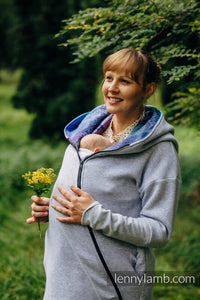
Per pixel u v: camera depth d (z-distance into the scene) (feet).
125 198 5.36
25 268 12.37
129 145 5.22
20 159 22.26
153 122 5.39
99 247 5.25
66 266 5.39
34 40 29.32
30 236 14.97
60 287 5.38
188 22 7.09
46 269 5.80
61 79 28.94
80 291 5.27
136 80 5.27
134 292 5.32
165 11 6.88
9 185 19.30
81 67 26.53
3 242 14.52
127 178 5.31
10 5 32.76
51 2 27.89
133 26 7.39
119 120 5.80
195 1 7.26
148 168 5.30
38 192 6.10
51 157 22.27
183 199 18.65
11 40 31.48
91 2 16.87
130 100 5.38
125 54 5.29
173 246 14.35
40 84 29.32
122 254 5.28
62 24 26.50
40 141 29.22
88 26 7.11
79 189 5.32
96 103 26.63
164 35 7.81
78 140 5.90
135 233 5.08
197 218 16.96
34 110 30.12
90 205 5.18
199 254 13.42
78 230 5.35
